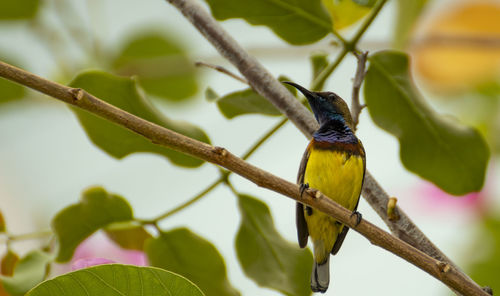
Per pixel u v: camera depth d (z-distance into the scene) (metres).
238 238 8.00
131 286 5.67
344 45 7.98
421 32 11.80
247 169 6.11
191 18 8.13
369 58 8.23
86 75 7.33
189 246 7.74
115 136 7.70
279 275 8.00
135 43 12.08
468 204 11.39
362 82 8.05
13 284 7.02
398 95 8.31
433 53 12.33
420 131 8.40
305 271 8.02
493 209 11.43
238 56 7.93
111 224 7.60
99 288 5.64
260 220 7.96
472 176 8.48
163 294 5.70
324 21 7.96
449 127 8.41
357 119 7.68
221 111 8.26
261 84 7.85
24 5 11.00
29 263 7.34
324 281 9.26
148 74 12.05
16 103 11.41
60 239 7.48
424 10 9.51
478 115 13.21
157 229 7.70
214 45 8.02
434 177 8.58
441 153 8.44
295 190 6.31
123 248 8.05
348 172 9.10
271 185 6.20
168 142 5.89
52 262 7.41
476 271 11.09
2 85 11.20
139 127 5.80
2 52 11.19
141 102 7.49
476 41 11.70
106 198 7.52
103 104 5.71
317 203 6.36
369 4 8.03
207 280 7.78
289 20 7.97
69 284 5.59
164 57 12.24
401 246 6.41
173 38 12.23
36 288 5.54
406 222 7.15
